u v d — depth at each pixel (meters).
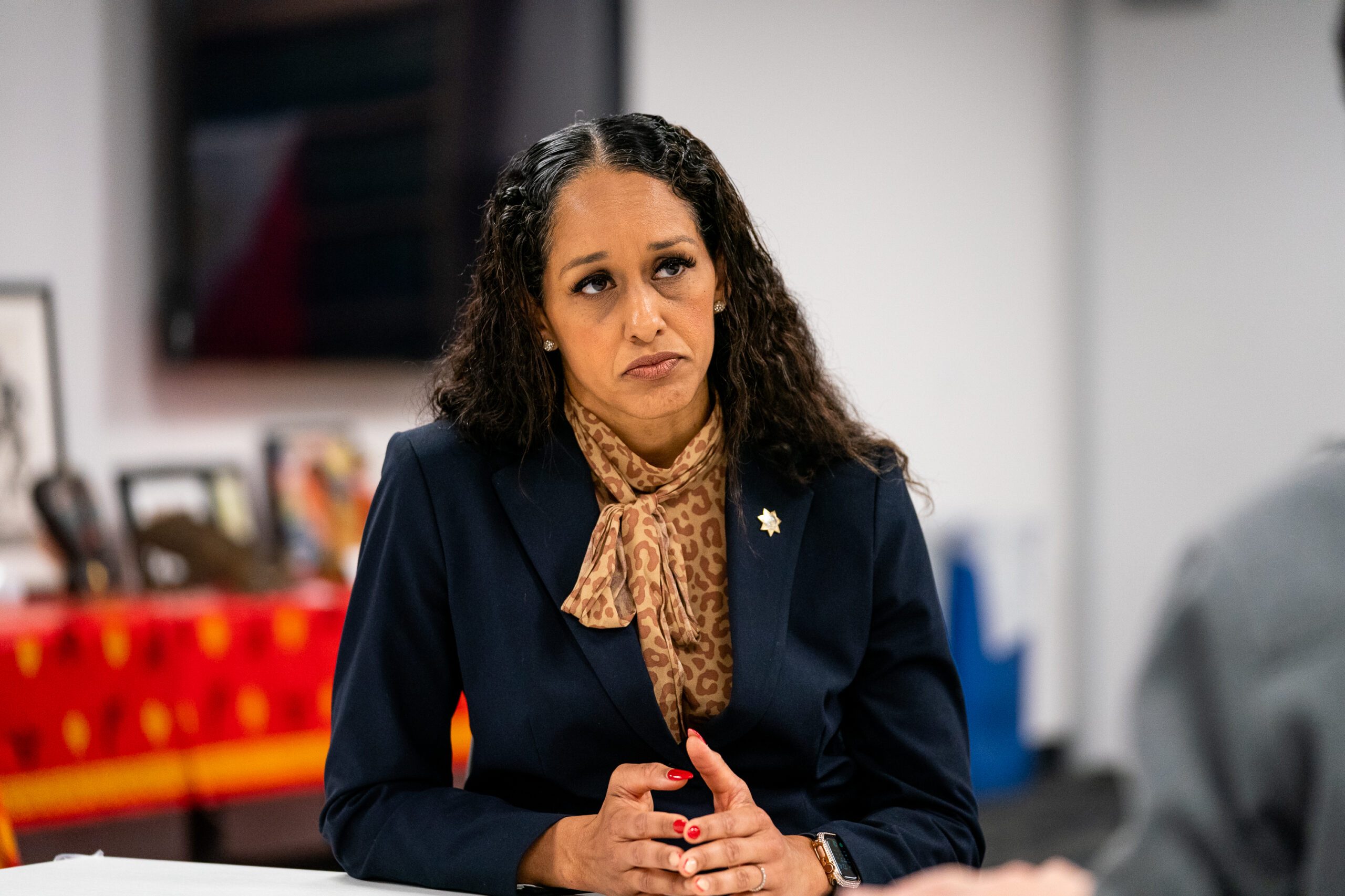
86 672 4.21
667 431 2.12
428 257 6.07
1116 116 8.62
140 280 5.36
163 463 5.39
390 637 2.07
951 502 8.10
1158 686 0.89
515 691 2.00
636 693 1.98
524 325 2.11
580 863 1.75
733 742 2.03
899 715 2.14
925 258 8.02
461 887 1.82
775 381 2.18
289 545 5.49
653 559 2.04
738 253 2.13
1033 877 1.13
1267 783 0.84
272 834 4.59
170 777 4.37
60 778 4.14
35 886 1.82
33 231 5.08
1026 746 8.12
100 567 4.93
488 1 6.17
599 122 2.11
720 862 1.70
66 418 5.14
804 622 2.12
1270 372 8.23
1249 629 0.86
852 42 7.63
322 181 5.75
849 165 7.63
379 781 2.02
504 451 2.16
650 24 6.78
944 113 8.11
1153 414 8.54
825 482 2.21
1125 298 8.61
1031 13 8.56
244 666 4.54
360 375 5.98
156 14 5.36
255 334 5.59
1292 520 0.88
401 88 5.95
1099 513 8.69
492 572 2.06
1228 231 8.33
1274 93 8.19
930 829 2.01
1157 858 0.86
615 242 1.98
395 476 2.15
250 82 5.55
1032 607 8.03
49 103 5.11
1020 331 8.53
